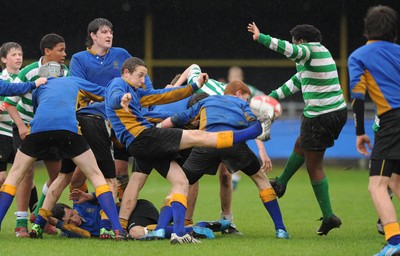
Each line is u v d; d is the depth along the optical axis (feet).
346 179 219.61
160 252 87.25
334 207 150.51
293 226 121.29
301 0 280.72
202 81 101.30
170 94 100.78
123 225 101.19
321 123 107.96
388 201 84.43
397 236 83.25
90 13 283.59
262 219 129.49
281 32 283.79
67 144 97.86
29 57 283.59
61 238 101.65
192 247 90.94
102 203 97.45
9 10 280.92
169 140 93.50
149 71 288.71
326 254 88.07
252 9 283.59
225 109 99.66
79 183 111.55
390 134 85.35
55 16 282.36
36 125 97.40
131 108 95.50
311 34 107.76
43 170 236.02
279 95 118.42
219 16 286.87
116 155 113.39
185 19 287.48
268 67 288.30
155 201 159.74
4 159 112.06
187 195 98.17
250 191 186.80
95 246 92.12
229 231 108.78
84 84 101.76
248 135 93.45
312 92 107.86
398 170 88.17
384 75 86.38
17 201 106.93
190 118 101.19
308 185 202.80
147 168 101.86
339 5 279.28
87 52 113.19
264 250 90.07
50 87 99.35
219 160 100.63
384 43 87.81
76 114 104.58
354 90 86.43
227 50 288.10
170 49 288.51
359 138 86.69
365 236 108.37
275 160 241.14
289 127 241.35
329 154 243.40
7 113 111.75
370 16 88.58
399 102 85.71
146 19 286.46
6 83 97.86
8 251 89.66
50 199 102.27
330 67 107.34
